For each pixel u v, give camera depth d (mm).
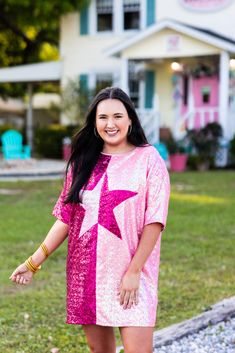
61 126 21938
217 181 15125
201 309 5559
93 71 22609
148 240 2982
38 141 22156
